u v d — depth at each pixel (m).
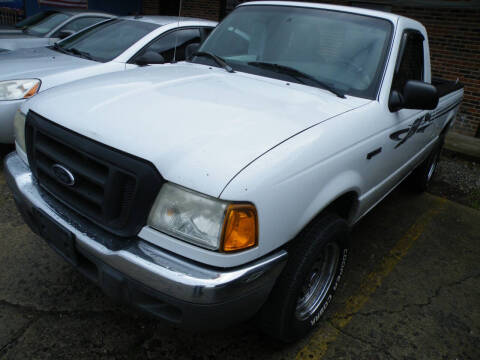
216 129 1.81
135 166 1.64
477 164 6.39
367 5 8.09
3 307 2.37
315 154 1.90
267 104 2.17
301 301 2.31
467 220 4.32
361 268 3.20
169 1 11.95
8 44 6.30
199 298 1.56
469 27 7.09
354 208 2.51
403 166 3.28
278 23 2.97
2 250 2.87
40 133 2.02
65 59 4.53
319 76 2.63
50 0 11.62
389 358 2.33
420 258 3.44
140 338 2.27
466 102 7.47
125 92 2.16
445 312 2.78
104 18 7.57
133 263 1.62
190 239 1.59
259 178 1.62
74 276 2.69
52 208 1.95
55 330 2.25
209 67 2.89
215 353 2.23
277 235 1.75
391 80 2.64
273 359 2.24
